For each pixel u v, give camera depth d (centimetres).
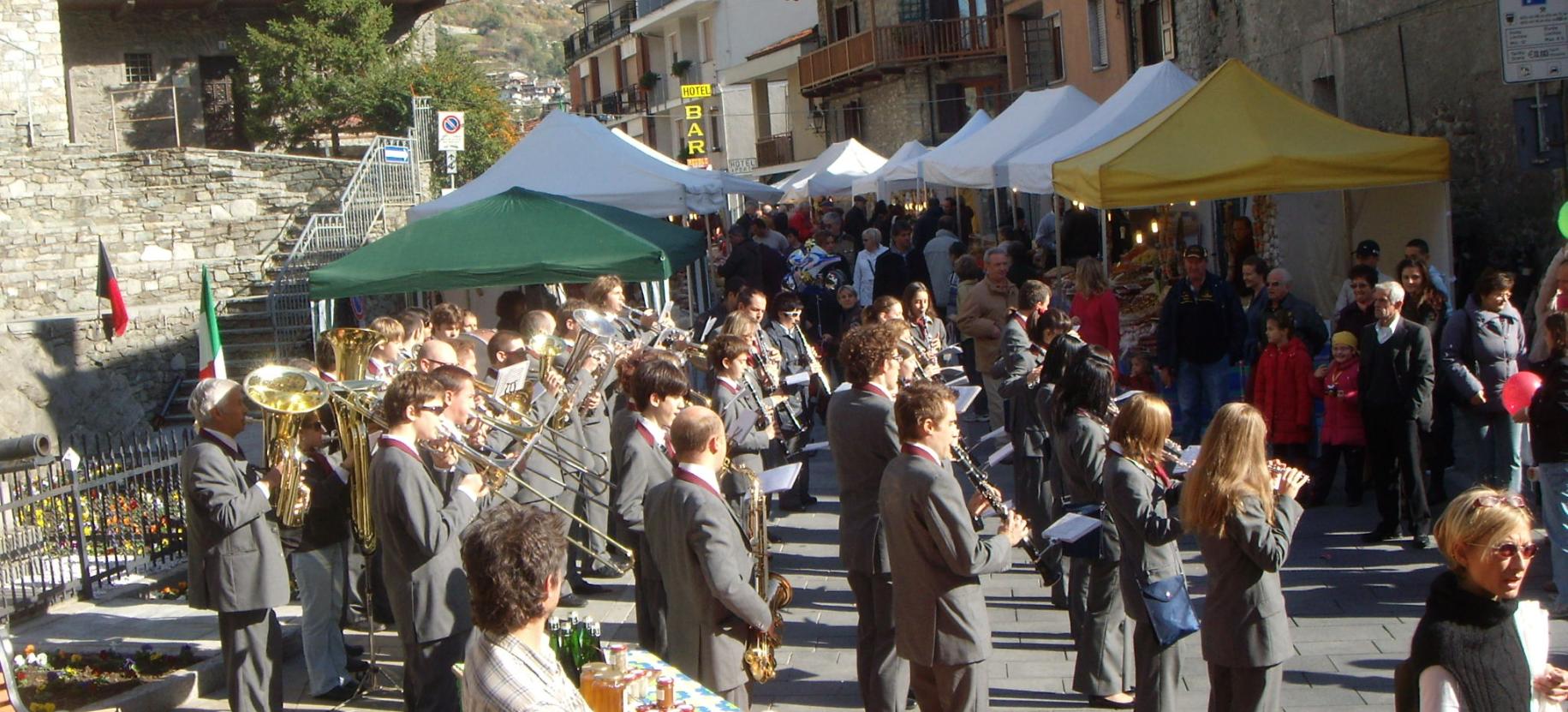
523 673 353
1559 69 874
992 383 1214
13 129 2462
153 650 760
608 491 892
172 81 2977
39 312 2083
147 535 948
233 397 640
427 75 3006
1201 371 1082
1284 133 1112
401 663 764
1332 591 781
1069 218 1761
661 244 1380
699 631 527
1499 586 369
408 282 1238
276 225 2270
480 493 602
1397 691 384
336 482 709
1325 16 1489
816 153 4522
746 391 847
